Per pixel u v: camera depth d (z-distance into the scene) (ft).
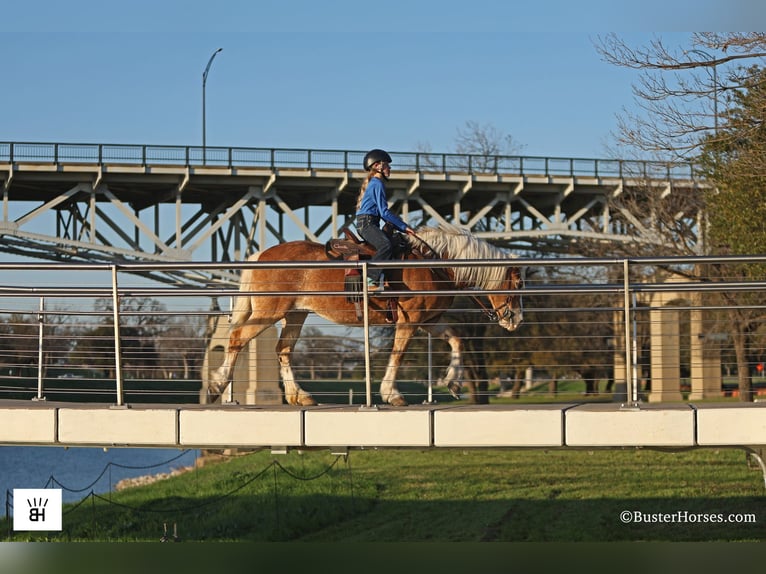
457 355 36.09
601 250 115.03
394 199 134.10
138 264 30.25
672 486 61.62
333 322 35.73
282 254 36.27
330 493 67.05
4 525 55.16
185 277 124.16
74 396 76.18
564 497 59.93
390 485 70.03
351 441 28.89
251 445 29.48
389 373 35.22
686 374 120.06
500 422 28.32
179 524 58.23
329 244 35.60
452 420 28.53
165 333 82.43
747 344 75.00
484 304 37.35
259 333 35.99
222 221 126.52
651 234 93.25
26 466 92.99
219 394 35.63
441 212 145.79
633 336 32.19
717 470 68.49
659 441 27.91
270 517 58.08
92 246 123.13
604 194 131.95
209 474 83.61
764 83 50.37
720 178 63.21
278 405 31.91
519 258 29.43
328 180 127.85
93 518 58.54
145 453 105.40
